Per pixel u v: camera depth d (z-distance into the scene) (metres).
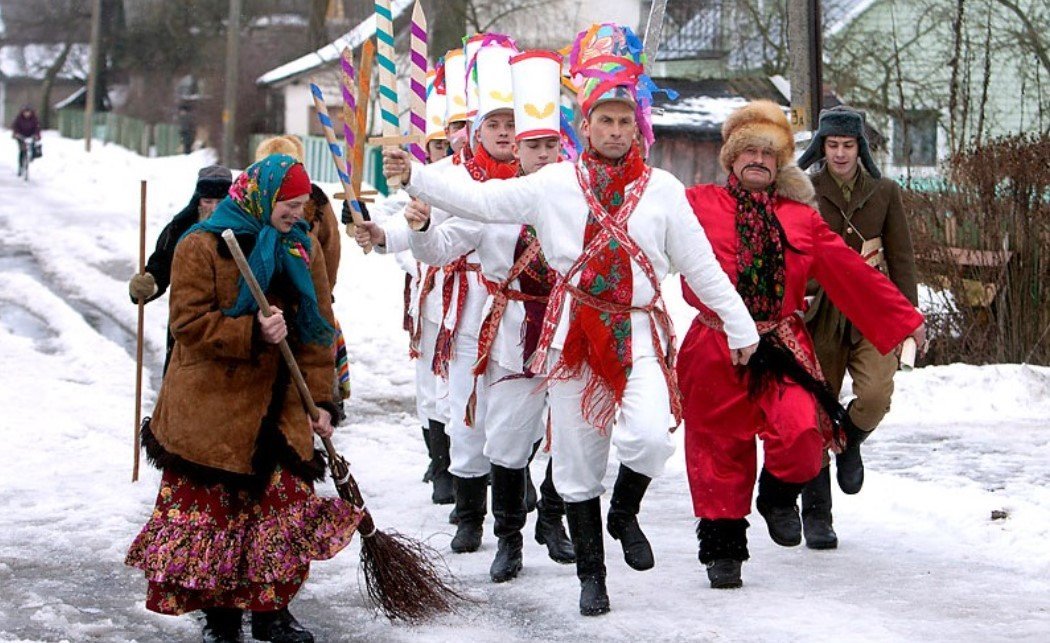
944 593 7.96
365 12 58.03
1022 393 14.97
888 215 9.38
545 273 8.28
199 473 6.64
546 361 7.52
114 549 9.02
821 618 7.39
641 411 7.24
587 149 7.38
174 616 7.49
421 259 8.03
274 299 6.86
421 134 7.14
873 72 33.69
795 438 7.77
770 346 7.95
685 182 36.44
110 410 13.81
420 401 10.74
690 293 7.98
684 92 38.62
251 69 65.00
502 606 7.81
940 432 13.48
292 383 6.84
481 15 47.31
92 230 32.31
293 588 6.77
